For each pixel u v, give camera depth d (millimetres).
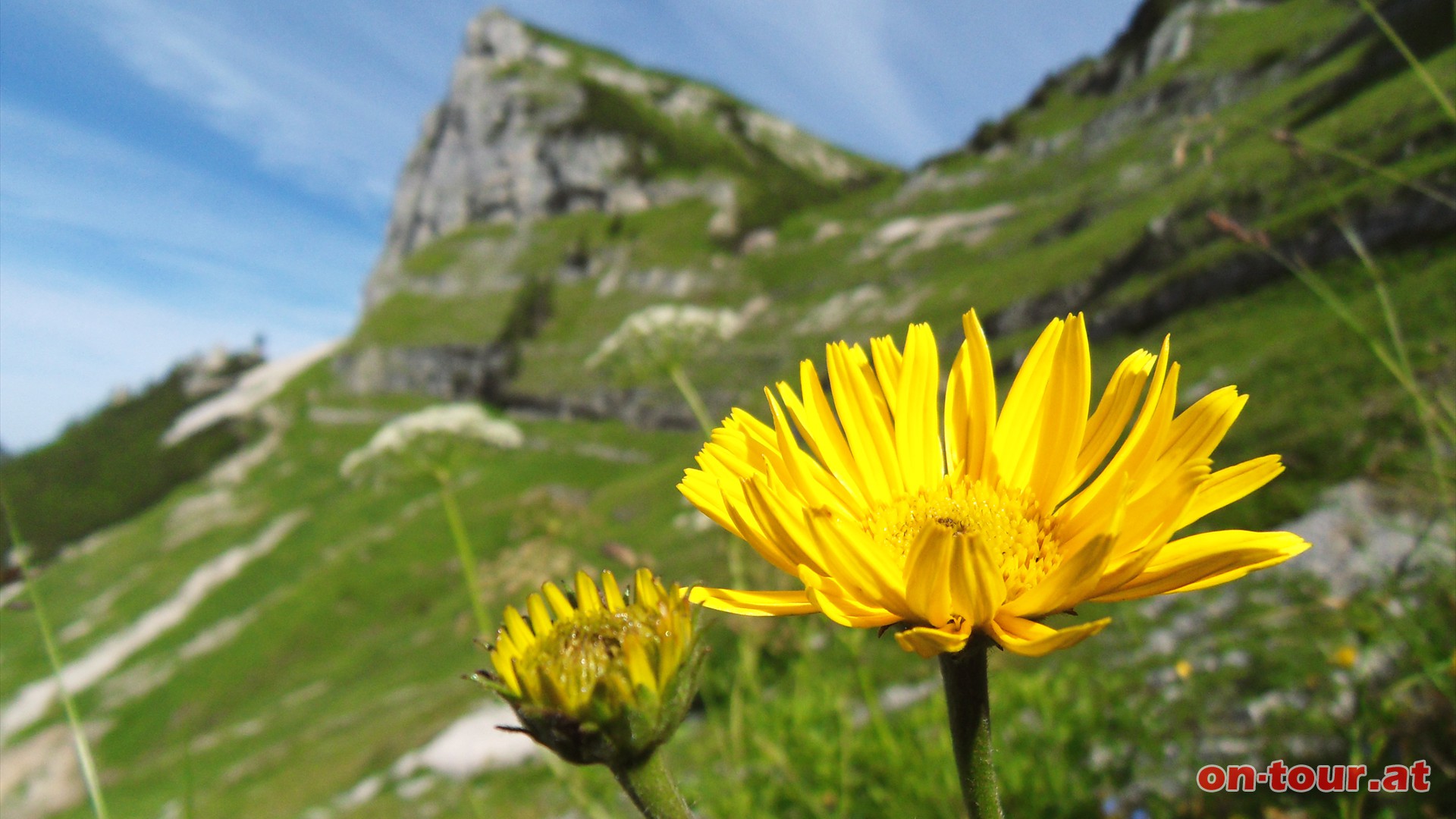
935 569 899
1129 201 52719
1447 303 12180
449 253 127750
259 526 81312
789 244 100688
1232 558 923
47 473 110375
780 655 4270
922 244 79188
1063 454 1225
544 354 98375
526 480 68688
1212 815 3018
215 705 49438
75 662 63406
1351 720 2930
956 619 973
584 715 1025
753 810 3488
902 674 5887
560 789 4145
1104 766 3648
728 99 157875
